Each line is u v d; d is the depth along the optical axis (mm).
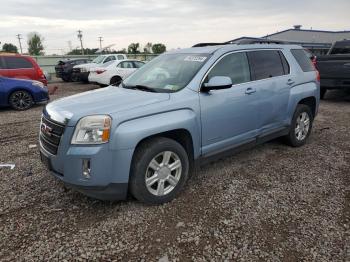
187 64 4297
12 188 4164
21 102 10086
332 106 9820
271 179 4375
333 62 9656
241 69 4543
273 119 5047
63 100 3898
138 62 16156
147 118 3422
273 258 2793
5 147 5977
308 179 4367
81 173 3211
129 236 3123
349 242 2988
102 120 3180
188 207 3643
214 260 2781
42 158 3678
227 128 4281
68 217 3461
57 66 21891
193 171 4027
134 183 3455
